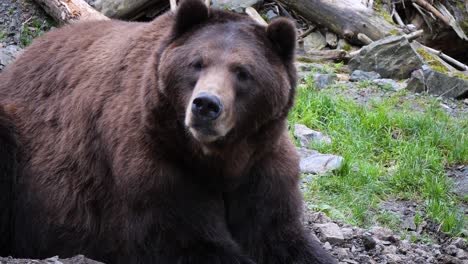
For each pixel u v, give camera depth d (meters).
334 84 19.25
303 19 23.17
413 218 12.98
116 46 8.83
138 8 20.98
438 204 13.30
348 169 13.97
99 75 8.71
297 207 8.76
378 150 15.67
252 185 8.47
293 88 8.45
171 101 7.86
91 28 9.62
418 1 25.06
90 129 8.54
